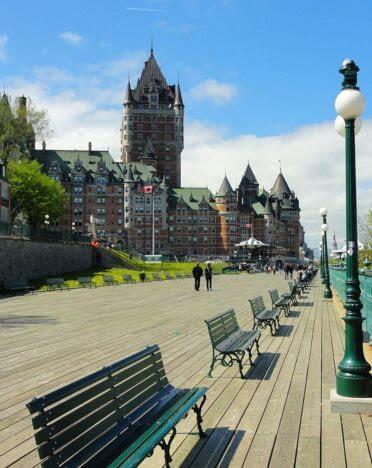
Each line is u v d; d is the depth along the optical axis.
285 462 6.58
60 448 4.77
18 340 16.42
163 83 174.88
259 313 17.52
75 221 144.62
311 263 166.25
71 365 12.56
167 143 171.25
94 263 75.44
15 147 80.50
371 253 58.19
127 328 19.28
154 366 7.37
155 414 6.56
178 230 160.00
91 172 147.50
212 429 7.85
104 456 5.26
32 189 89.50
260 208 180.38
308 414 8.53
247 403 9.23
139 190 150.00
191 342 15.95
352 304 8.80
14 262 46.44
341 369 8.77
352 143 8.99
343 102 8.81
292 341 16.16
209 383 10.70
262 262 132.12
